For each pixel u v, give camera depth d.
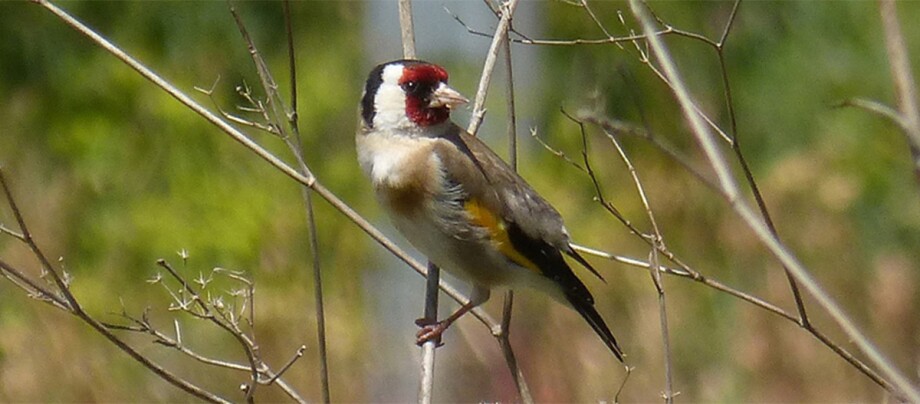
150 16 16.52
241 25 7.44
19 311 12.09
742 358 12.09
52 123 15.72
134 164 15.40
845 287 13.25
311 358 12.52
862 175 15.29
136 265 14.34
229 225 14.54
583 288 8.45
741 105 17.05
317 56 16.52
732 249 13.48
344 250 14.38
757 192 7.07
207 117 7.33
